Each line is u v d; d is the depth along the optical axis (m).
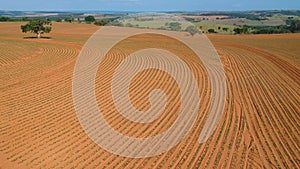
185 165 13.92
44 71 32.28
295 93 25.00
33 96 23.88
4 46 51.84
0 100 22.83
